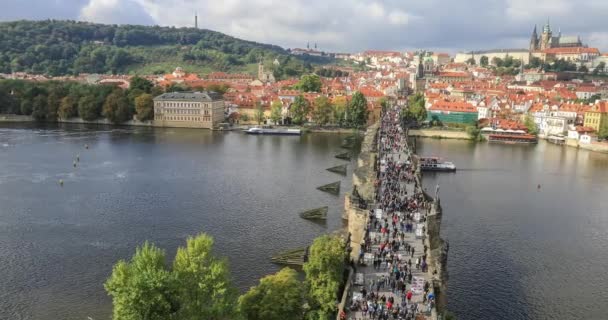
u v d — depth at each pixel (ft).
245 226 500.33
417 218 395.96
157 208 556.51
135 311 217.77
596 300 376.27
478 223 529.86
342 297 284.61
